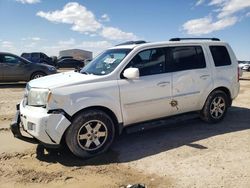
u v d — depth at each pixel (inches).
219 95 288.0
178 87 256.5
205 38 291.4
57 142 203.6
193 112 278.1
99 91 216.4
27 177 184.2
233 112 350.0
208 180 175.5
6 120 317.4
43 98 206.7
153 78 242.5
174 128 281.6
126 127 237.3
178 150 224.2
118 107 225.0
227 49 297.7
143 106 238.1
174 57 258.8
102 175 186.4
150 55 247.0
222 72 288.5
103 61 250.1
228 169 189.2
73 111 205.0
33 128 205.3
